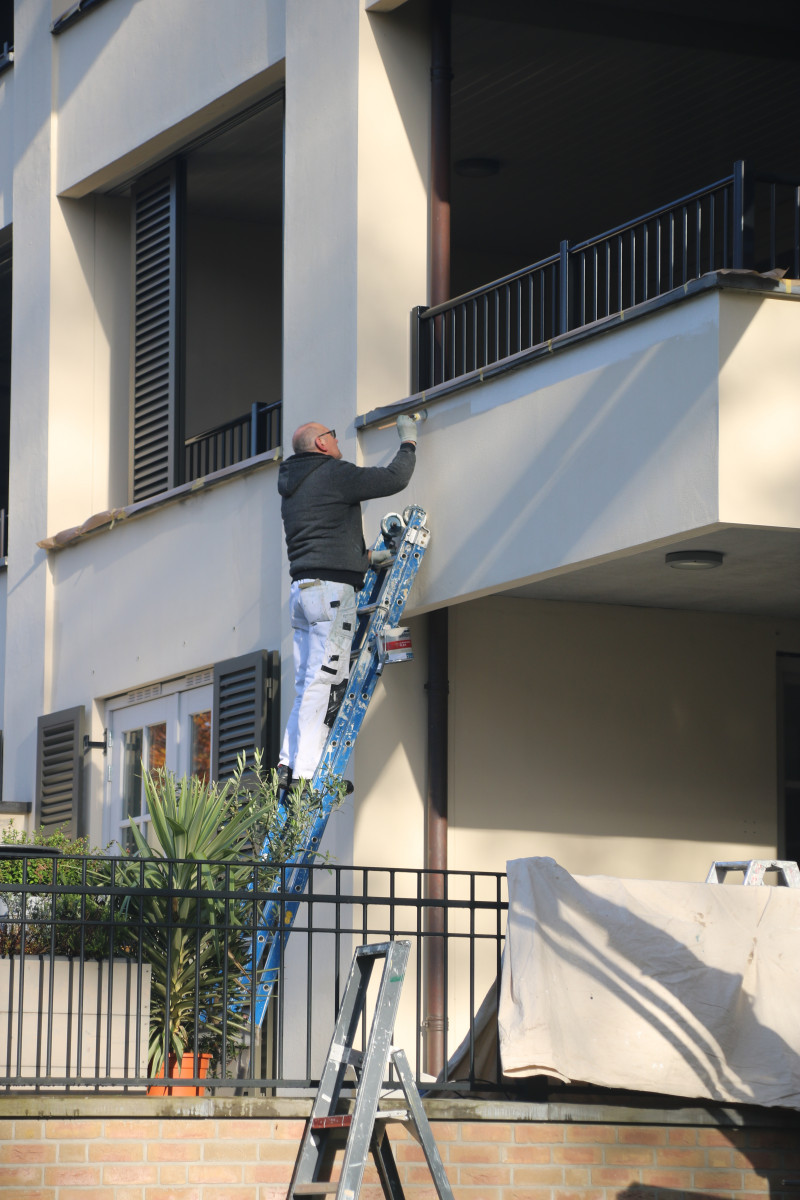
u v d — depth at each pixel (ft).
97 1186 45.57
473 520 61.67
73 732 88.17
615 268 92.48
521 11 70.23
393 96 69.72
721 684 71.92
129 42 88.22
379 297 68.54
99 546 88.63
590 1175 49.49
